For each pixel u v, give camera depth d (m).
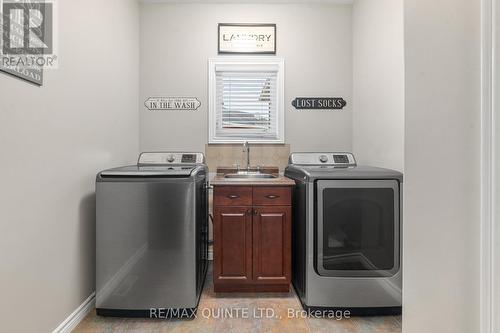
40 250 1.48
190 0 2.87
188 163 2.65
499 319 0.68
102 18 2.14
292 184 2.17
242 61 2.93
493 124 0.69
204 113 2.94
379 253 1.96
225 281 2.17
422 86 0.92
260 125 2.98
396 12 2.13
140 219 1.87
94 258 2.02
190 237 1.88
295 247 2.29
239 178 2.49
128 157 2.65
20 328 1.34
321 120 2.95
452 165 0.81
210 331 1.76
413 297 0.98
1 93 1.24
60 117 1.64
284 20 2.94
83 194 1.88
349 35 2.95
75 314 1.80
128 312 1.89
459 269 0.79
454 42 0.79
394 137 2.17
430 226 0.89
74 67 1.78
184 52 2.92
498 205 0.68
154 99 2.92
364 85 2.69
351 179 1.95
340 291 1.95
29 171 1.40
